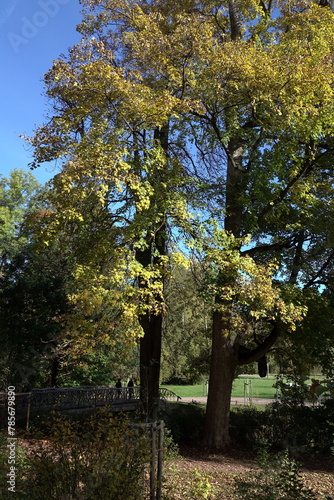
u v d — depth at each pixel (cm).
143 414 1377
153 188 1116
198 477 842
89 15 1542
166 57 1259
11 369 2206
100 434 505
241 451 1470
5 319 2125
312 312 1505
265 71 1182
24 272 2253
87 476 451
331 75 1212
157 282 1062
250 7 1538
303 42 1302
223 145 1462
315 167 1510
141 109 1087
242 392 3788
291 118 1231
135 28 1459
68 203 1030
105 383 2644
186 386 4484
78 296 1007
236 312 1351
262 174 1369
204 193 1433
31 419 1250
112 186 1129
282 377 1797
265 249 1602
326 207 1423
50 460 470
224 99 1348
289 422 1609
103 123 1106
